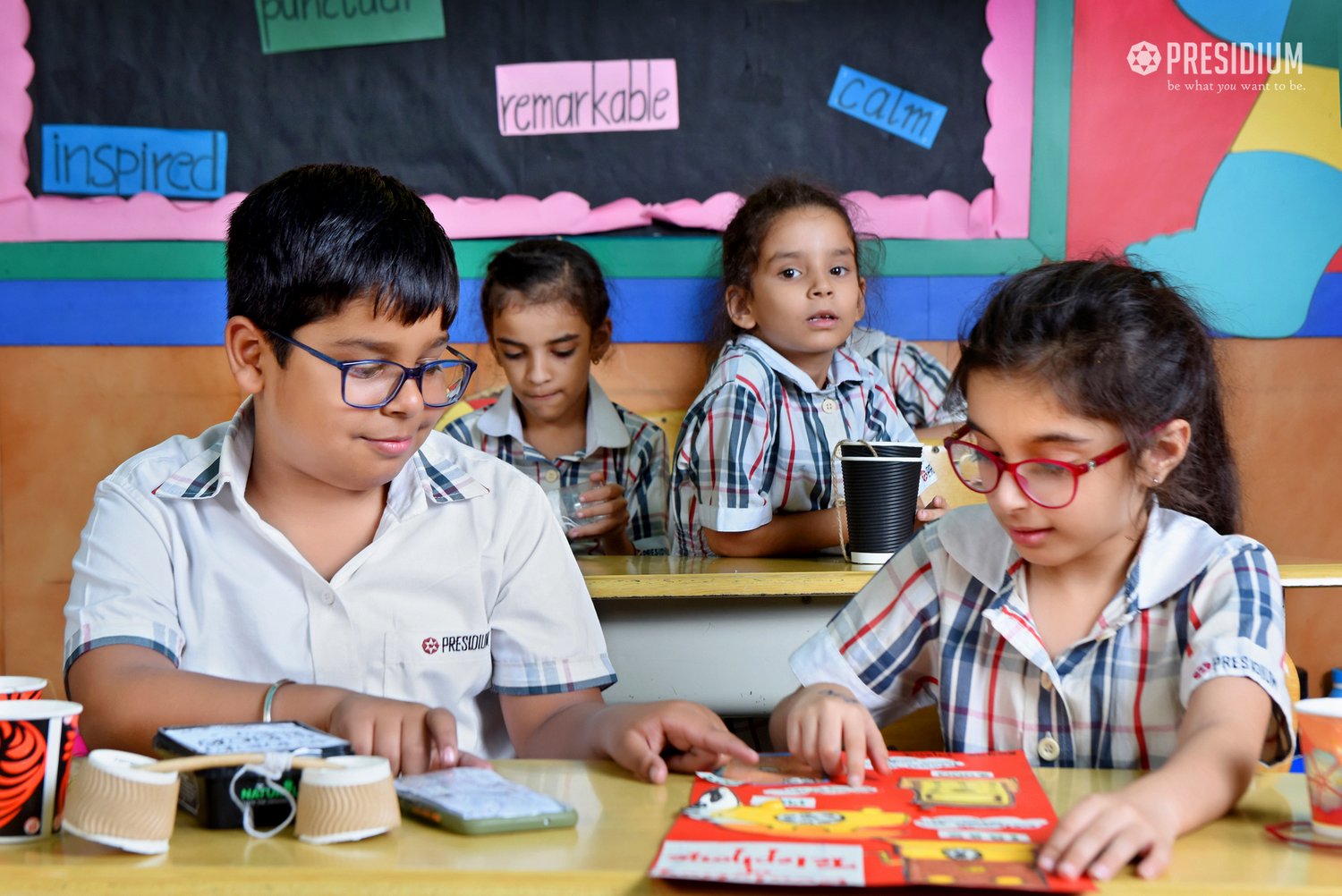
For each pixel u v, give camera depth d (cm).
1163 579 110
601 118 322
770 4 321
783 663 204
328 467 118
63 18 318
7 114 318
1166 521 113
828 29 321
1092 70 322
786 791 90
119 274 321
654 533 301
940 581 123
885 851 75
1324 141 322
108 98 319
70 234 320
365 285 112
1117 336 102
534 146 322
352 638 128
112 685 109
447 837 80
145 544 125
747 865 72
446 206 323
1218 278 325
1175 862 76
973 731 118
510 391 297
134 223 320
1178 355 107
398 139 322
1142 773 98
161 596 124
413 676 130
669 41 321
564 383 289
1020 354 101
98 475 323
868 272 323
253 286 116
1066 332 102
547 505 138
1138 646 112
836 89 322
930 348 325
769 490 261
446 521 133
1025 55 321
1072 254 324
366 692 128
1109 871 71
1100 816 75
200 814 82
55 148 319
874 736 96
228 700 103
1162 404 104
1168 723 110
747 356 263
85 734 112
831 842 76
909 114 322
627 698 204
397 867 73
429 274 115
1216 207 323
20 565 322
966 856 74
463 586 132
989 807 85
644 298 324
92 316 321
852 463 213
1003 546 118
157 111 320
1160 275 114
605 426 297
